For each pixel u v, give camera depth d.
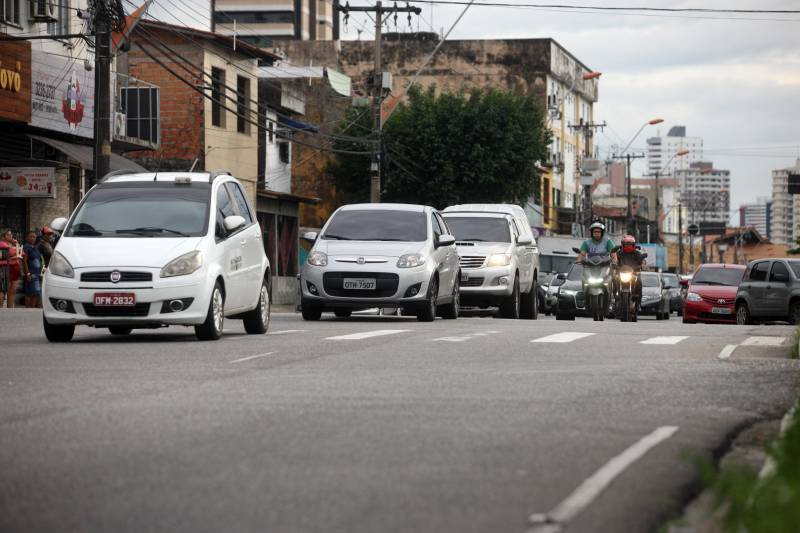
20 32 68.06
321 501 11.43
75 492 11.80
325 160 135.00
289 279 115.25
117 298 29.84
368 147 123.62
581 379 21.86
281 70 136.25
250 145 106.31
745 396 19.77
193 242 30.98
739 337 33.25
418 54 181.88
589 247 50.84
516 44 184.00
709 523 11.02
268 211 111.50
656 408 18.17
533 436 15.33
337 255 42.00
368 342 30.23
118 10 55.06
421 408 17.80
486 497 11.69
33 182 64.19
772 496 10.20
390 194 124.94
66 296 30.02
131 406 17.83
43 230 62.66
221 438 14.97
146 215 31.84
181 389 19.97
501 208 60.06
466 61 183.75
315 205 135.25
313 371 23.02
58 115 67.25
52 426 15.91
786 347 29.25
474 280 55.00
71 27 73.81
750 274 63.31
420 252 42.25
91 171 76.62
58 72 67.12
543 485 12.29
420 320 42.59
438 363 24.73
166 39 98.12
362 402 18.42
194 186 33.00
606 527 10.56
